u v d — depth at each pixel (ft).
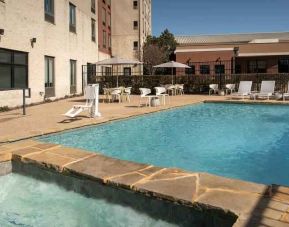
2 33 52.01
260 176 21.44
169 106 54.39
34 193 18.47
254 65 141.59
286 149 28.22
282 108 55.98
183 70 151.94
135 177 15.98
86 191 17.10
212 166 23.48
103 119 38.81
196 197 13.33
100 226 14.79
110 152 26.84
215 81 85.66
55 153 20.95
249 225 10.97
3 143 26.35
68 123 35.83
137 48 172.65
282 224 11.02
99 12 117.80
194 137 32.83
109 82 91.30
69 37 80.74
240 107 58.13
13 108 53.01
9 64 55.52
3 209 16.75
